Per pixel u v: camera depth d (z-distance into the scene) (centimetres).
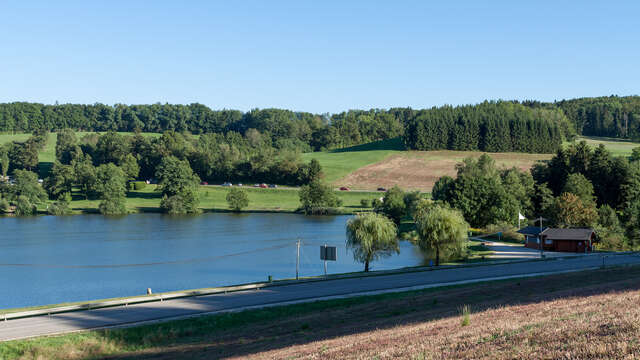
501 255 10075
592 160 16912
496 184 14775
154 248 11988
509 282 5875
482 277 6888
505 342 1883
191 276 8794
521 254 10175
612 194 15875
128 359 3494
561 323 2084
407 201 18288
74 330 4241
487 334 2114
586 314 2283
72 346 3816
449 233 9138
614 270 6350
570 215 12331
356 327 3600
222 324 4425
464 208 14238
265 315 4703
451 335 2262
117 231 15112
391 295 5519
